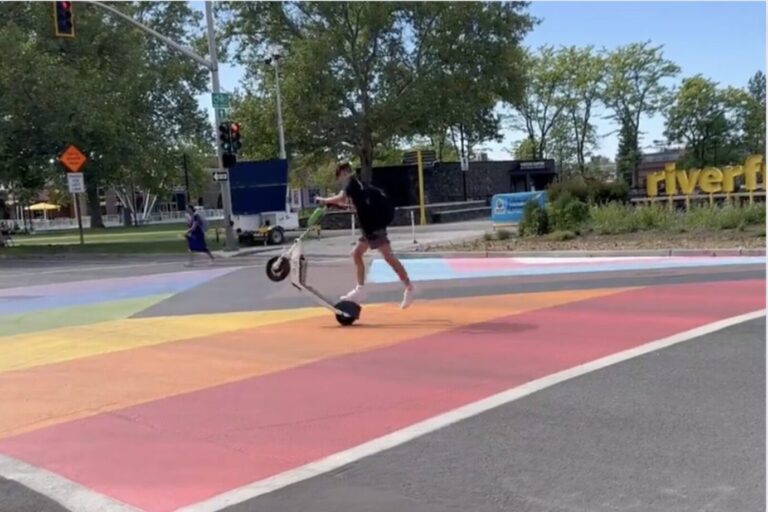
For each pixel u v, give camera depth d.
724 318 8.59
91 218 69.75
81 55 35.09
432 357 7.40
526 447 4.86
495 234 22.11
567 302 10.34
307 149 42.06
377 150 47.34
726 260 14.42
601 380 6.29
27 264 24.12
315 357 7.67
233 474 4.64
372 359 7.45
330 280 14.34
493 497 4.13
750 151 57.06
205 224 21.19
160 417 5.89
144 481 4.61
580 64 58.31
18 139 29.42
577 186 23.77
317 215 9.23
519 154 65.06
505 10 40.62
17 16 32.41
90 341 9.23
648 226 19.53
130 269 19.89
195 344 8.69
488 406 5.74
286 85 37.78
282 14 40.72
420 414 5.64
